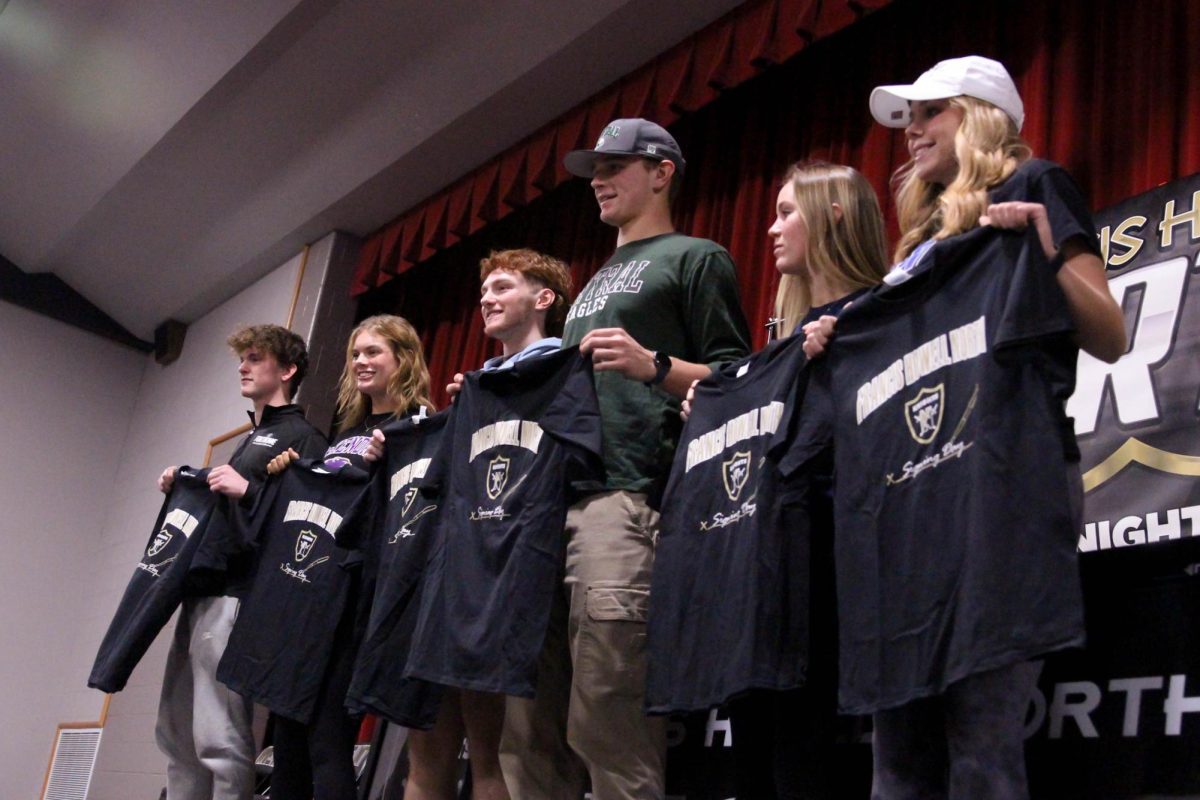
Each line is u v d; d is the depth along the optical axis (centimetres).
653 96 430
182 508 331
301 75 517
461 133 503
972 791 138
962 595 143
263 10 486
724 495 198
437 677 217
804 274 217
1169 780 178
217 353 670
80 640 701
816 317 204
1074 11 318
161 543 329
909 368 166
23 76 593
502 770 224
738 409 202
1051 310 145
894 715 154
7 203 695
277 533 294
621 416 228
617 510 217
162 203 636
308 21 486
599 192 265
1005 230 157
